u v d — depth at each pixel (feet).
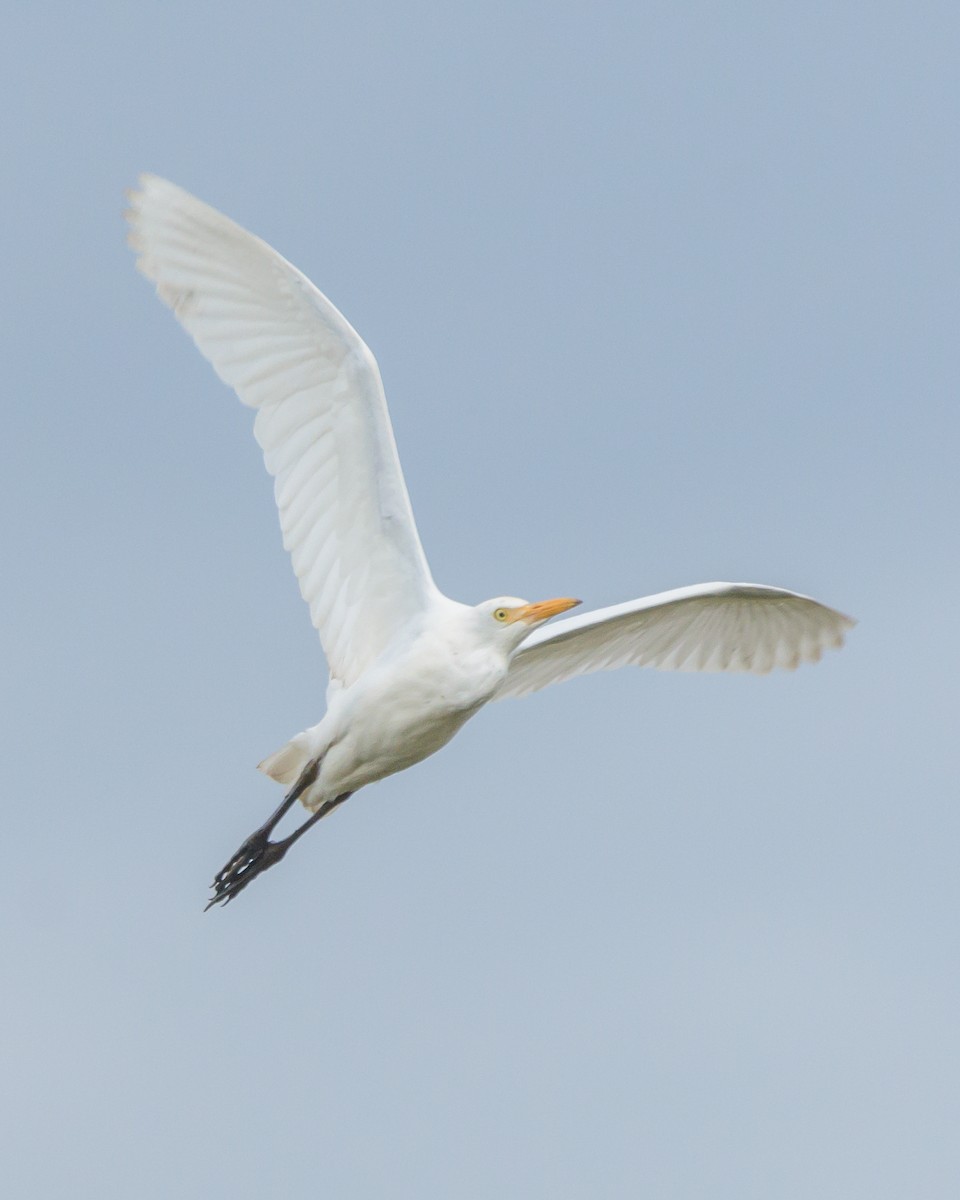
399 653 47.16
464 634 47.42
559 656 55.26
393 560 47.19
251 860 49.34
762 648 57.00
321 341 45.42
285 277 44.78
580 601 48.24
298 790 48.73
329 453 46.34
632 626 55.06
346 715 47.26
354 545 47.11
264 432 46.37
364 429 45.88
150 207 44.96
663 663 56.85
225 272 45.37
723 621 56.13
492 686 47.65
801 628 56.24
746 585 53.98
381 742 47.47
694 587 53.83
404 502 46.44
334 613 47.52
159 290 45.37
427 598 47.57
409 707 47.06
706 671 57.26
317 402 46.01
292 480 46.55
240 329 45.78
